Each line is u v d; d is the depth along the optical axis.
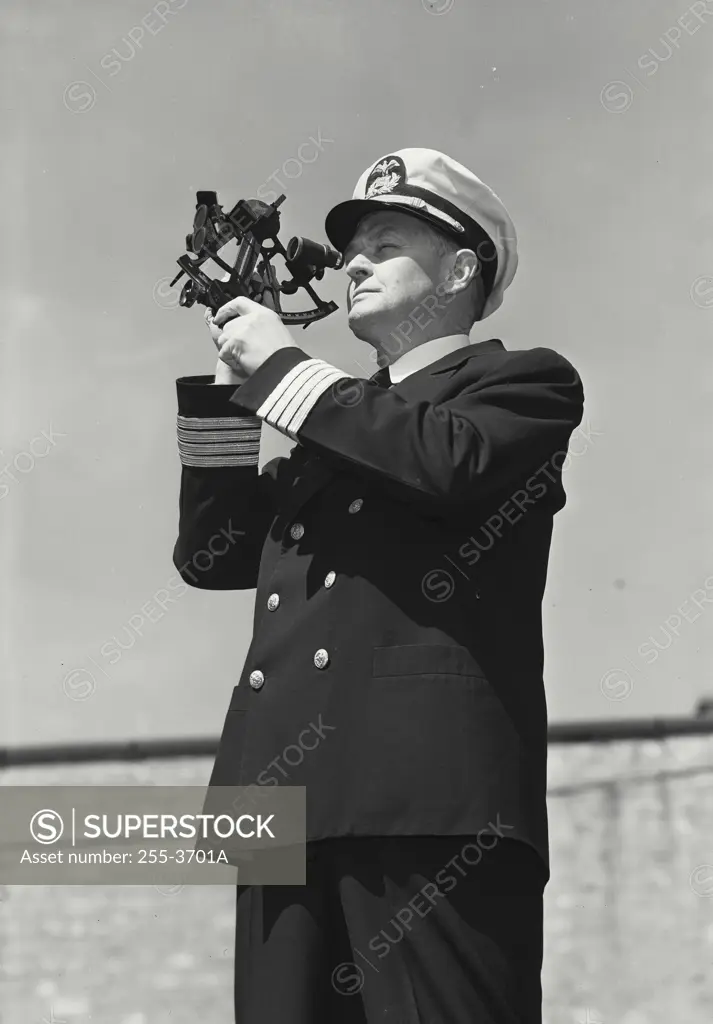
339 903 5.43
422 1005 5.29
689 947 12.20
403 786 5.27
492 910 5.40
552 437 5.75
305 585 5.71
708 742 13.62
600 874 12.73
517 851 5.48
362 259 6.42
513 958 5.46
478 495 5.53
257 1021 5.40
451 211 6.41
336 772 5.36
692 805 13.05
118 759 13.88
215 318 6.07
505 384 5.86
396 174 6.48
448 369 6.16
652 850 12.87
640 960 12.15
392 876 5.33
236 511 6.37
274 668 5.64
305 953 5.43
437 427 5.54
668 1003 11.86
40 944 12.13
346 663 5.47
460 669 5.45
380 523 5.67
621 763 13.46
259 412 5.64
